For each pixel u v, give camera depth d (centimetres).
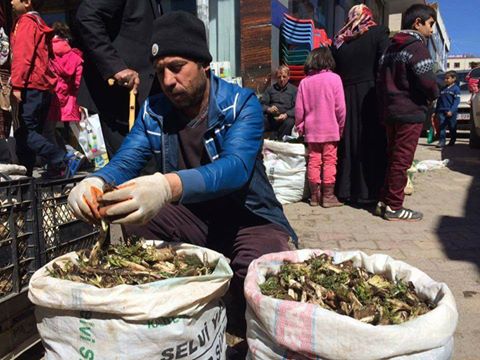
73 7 768
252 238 225
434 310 150
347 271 186
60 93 560
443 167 791
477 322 266
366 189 516
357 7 515
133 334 156
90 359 161
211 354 177
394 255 377
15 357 216
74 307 159
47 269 184
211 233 239
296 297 169
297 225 464
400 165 462
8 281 209
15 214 212
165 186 172
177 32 195
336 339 143
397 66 440
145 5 313
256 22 745
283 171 554
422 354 141
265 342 160
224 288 178
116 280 172
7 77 529
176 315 160
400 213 476
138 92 317
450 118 1104
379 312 154
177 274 180
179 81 199
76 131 613
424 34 453
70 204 186
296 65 848
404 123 450
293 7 905
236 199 224
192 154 221
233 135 206
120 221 169
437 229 445
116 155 226
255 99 219
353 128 515
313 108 514
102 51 294
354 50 505
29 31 458
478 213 501
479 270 342
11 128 599
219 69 737
